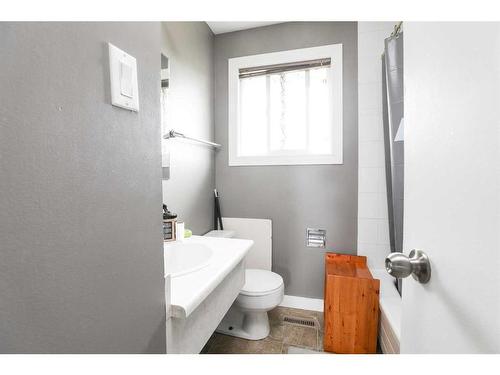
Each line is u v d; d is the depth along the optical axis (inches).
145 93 21.6
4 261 11.8
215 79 86.3
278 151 84.0
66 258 14.8
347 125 76.0
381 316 59.2
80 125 15.6
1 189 11.6
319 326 71.3
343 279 61.1
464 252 15.5
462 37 15.6
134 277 20.5
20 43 12.3
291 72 82.0
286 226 82.2
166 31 58.7
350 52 74.7
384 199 73.3
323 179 78.6
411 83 22.8
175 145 63.0
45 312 13.7
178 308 26.1
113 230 18.3
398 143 57.1
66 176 14.7
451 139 16.8
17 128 12.1
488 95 13.5
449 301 17.0
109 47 17.7
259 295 59.6
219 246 49.3
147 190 22.0
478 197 14.3
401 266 20.3
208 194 82.0
